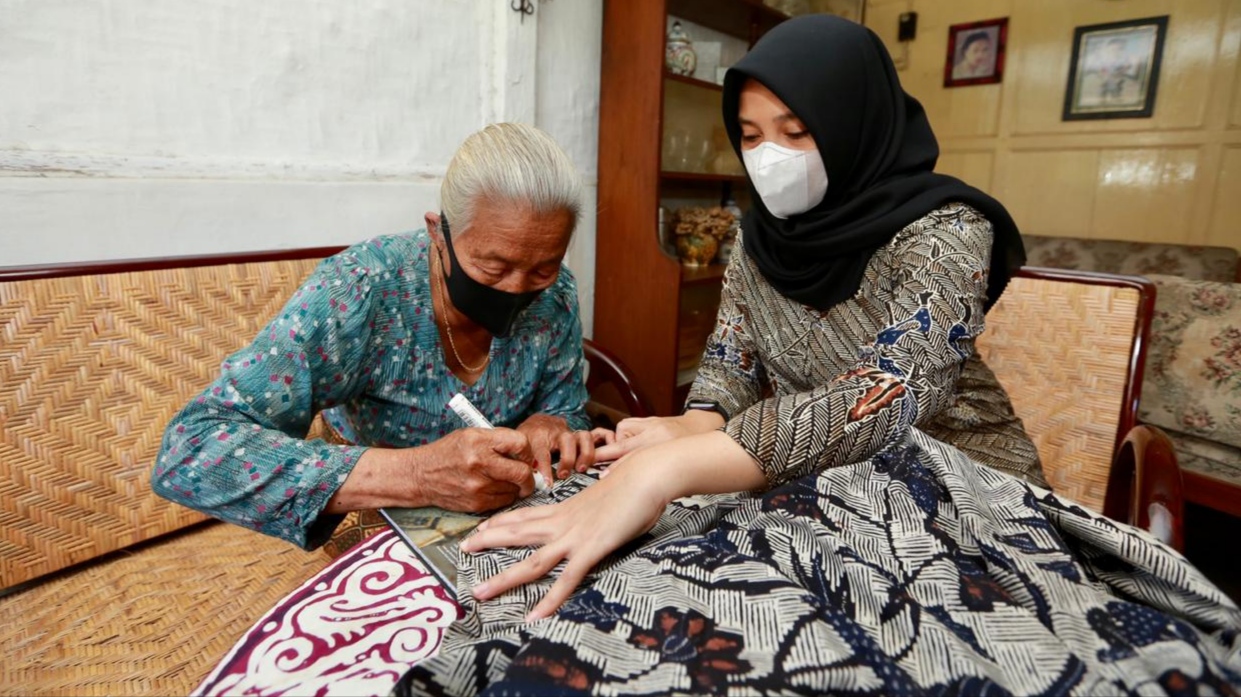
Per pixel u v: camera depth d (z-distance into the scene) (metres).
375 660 0.52
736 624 0.46
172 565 1.08
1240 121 3.12
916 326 0.78
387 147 1.73
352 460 0.77
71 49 1.22
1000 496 0.61
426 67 1.78
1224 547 2.14
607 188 2.22
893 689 0.42
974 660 0.43
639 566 0.53
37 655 0.87
